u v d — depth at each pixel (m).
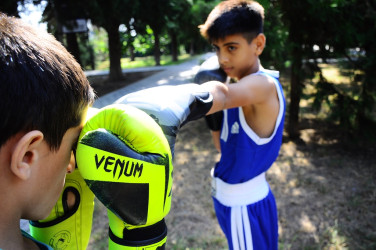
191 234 2.52
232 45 1.34
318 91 3.98
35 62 0.46
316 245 2.36
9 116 0.43
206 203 2.96
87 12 7.07
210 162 3.90
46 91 0.46
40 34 0.52
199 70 1.48
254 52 1.40
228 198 1.49
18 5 6.19
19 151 0.43
